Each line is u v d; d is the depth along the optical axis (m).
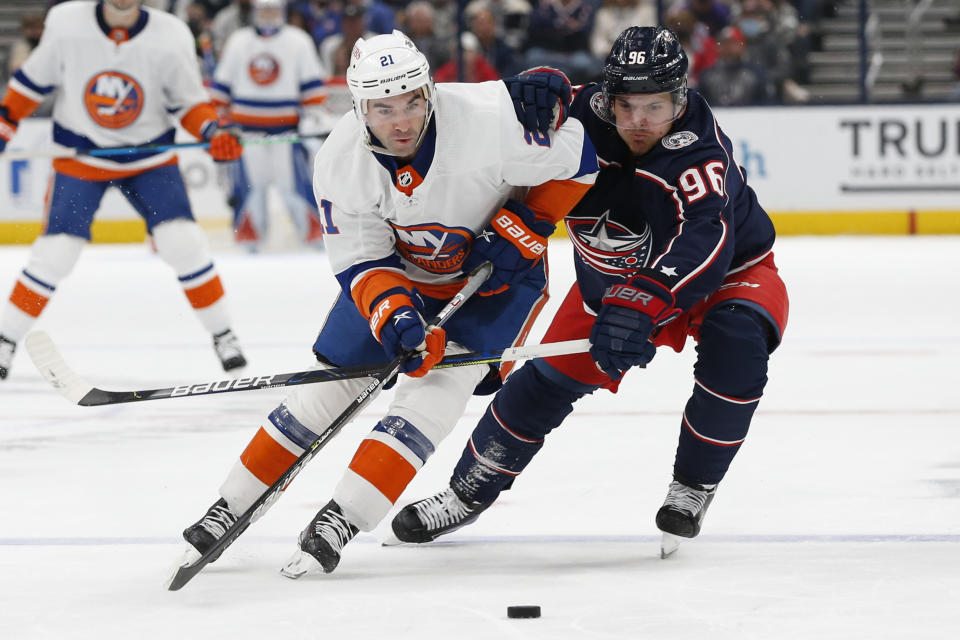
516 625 5.73
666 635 5.55
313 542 6.54
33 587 6.42
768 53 29.39
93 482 8.88
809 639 5.48
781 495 8.33
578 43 29.55
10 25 32.56
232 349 13.48
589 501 8.27
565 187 6.82
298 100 25.81
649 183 6.84
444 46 29.25
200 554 6.62
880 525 7.54
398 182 6.53
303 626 5.75
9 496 8.48
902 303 18.89
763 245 7.26
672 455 9.59
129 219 30.00
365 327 6.93
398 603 6.11
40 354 6.91
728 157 6.91
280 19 25.23
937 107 28.89
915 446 9.86
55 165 13.85
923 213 29.17
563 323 7.51
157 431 10.74
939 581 6.36
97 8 13.88
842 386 12.59
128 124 13.95
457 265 7.04
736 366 6.76
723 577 6.50
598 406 11.67
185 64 14.04
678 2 29.83
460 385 6.83
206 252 13.52
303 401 6.91
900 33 31.00
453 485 7.35
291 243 29.20
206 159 29.12
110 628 5.76
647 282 6.58
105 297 20.94
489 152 6.53
